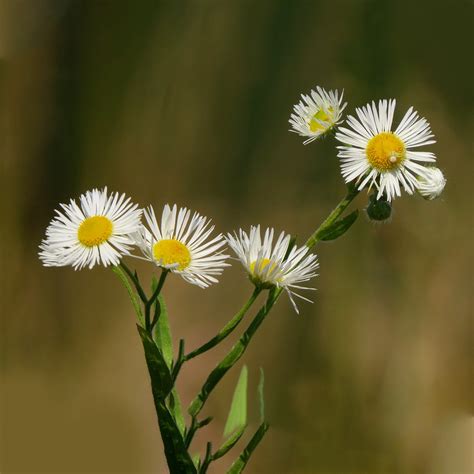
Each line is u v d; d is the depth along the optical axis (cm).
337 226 52
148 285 96
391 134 52
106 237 51
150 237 51
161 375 51
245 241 52
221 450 52
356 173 52
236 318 52
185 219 52
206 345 52
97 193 52
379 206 52
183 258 51
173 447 51
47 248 51
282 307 98
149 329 51
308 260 52
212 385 52
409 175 52
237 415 54
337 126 53
